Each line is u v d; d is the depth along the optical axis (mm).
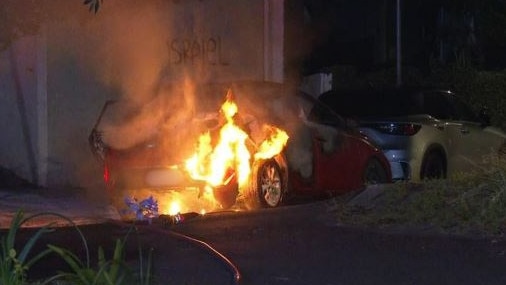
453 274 7395
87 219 10773
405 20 24750
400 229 9117
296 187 11852
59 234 9477
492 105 20109
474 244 8352
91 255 8320
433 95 15219
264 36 17141
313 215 10055
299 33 23625
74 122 14102
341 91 15398
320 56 24156
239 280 7188
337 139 12477
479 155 15641
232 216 10219
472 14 24078
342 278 7391
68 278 6316
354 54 24734
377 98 15102
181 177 11094
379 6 24891
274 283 7281
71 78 14070
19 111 14117
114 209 11602
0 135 14453
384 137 14188
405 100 14945
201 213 10656
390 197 9953
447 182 9961
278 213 10297
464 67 20516
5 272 5934
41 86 13766
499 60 25422
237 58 16672
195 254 8328
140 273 6422
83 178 14016
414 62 24703
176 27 15516
